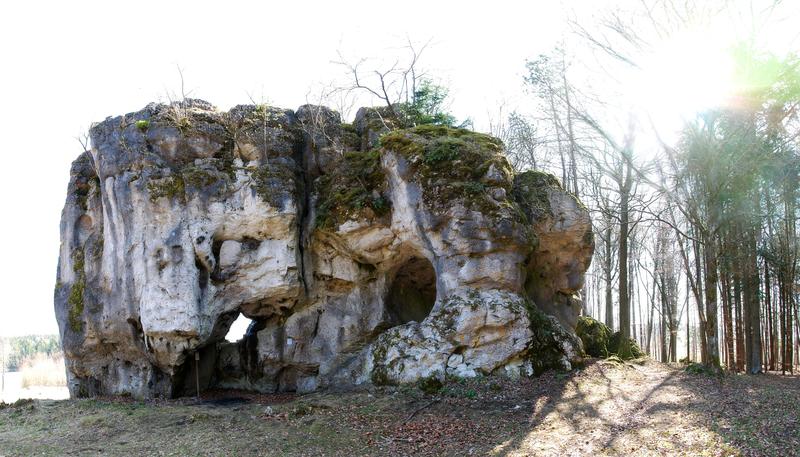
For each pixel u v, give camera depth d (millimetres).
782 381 17203
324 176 18391
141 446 12109
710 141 16219
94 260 17844
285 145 17812
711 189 16203
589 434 11414
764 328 25766
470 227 15523
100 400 16719
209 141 17188
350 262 17859
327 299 18109
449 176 15922
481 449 11039
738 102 16109
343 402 14164
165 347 16062
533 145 26344
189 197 16469
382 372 15461
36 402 17078
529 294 18422
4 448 12352
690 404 12797
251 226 16938
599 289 35469
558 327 16359
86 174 18984
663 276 30016
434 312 15820
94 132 17484
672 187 18984
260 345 18078
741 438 10305
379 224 16953
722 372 15938
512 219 15633
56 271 18984
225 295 17016
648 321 35938
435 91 22641
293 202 17125
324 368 17594
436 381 14570
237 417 13656
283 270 17000
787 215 21531
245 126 17531
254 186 16859
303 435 12219
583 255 18516
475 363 15094
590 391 14234
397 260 17828
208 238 16531
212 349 18766
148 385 17062
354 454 11211
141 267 16188
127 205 16547
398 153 16469
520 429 11953
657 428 11383
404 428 12336
